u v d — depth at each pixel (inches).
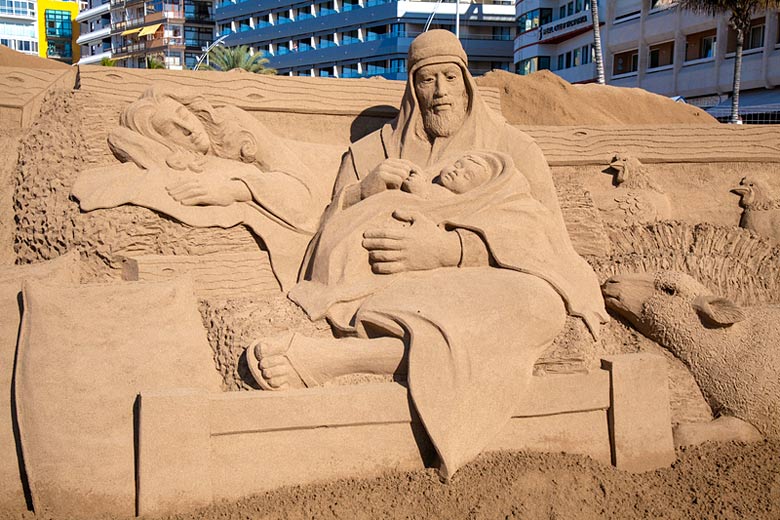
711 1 576.1
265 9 1378.0
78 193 127.6
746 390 130.6
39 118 142.6
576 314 125.1
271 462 105.6
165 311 114.6
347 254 124.6
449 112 139.9
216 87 156.7
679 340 136.6
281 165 146.1
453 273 123.7
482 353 111.7
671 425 130.1
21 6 1630.2
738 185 186.1
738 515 108.7
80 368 105.2
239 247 136.3
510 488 107.3
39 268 118.5
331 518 100.9
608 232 169.5
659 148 184.9
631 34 822.5
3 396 105.3
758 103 697.0
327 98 165.6
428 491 106.0
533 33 1062.4
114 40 1583.4
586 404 118.9
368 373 114.7
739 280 155.4
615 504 110.3
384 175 130.6
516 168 139.0
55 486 99.1
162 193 130.3
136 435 102.7
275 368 108.9
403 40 1202.6
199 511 100.3
